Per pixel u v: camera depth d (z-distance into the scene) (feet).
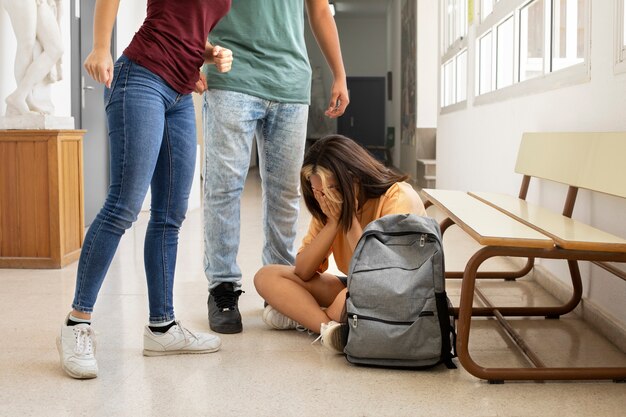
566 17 11.14
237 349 8.00
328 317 8.21
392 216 7.39
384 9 59.77
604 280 8.93
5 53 14.88
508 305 10.30
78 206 14.03
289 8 8.94
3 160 13.06
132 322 9.18
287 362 7.53
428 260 7.13
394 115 53.72
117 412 6.14
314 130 63.93
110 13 6.70
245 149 8.87
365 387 6.77
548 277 11.18
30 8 13.10
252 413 6.13
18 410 6.18
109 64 6.66
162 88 6.97
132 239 16.81
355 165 7.96
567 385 6.86
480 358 7.80
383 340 7.12
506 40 15.19
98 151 19.97
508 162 14.17
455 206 9.82
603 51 9.05
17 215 13.12
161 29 6.91
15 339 8.42
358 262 7.34
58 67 13.70
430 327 7.10
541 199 11.91
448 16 23.45
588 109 9.62
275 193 9.31
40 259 13.11
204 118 8.91
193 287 11.44
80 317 7.08
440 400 6.45
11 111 13.25
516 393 6.64
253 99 8.75
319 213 8.55
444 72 24.09
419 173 35.12
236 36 8.69
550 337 8.66
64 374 7.13
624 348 8.02
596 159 8.68
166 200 7.52
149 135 6.86
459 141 20.40
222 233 8.84
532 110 12.41
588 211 9.53
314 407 6.27
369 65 64.39
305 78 9.14
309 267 8.35
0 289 11.28
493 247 6.77
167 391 6.65
